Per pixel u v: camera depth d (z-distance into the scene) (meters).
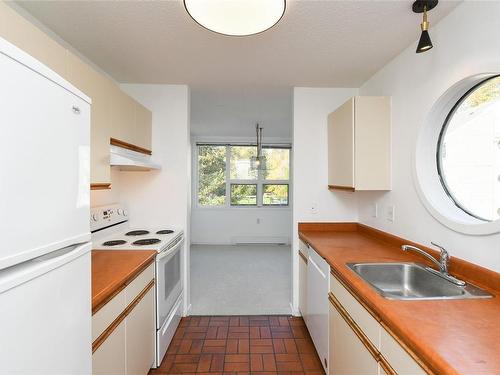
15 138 0.58
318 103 2.62
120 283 1.29
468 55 1.32
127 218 2.54
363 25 1.57
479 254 1.27
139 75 2.34
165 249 1.99
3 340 0.54
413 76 1.77
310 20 1.52
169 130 2.58
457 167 1.58
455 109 1.57
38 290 0.63
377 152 2.03
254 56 1.98
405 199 1.85
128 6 1.41
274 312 2.70
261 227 5.79
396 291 1.57
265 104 3.24
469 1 1.31
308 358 1.99
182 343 2.17
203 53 1.93
